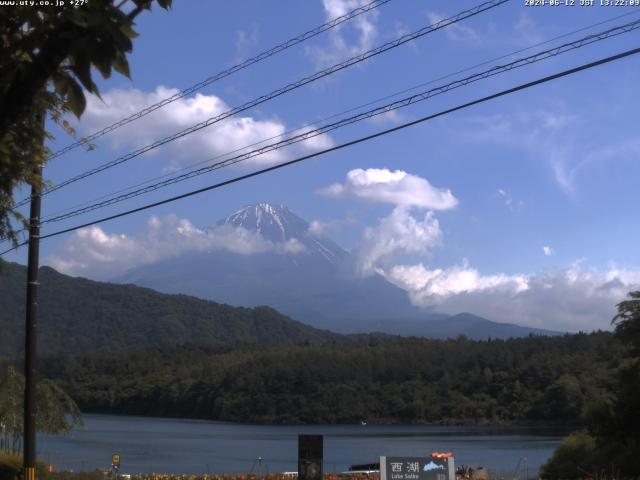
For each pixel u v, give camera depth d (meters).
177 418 131.88
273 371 127.06
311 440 15.66
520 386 115.50
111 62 4.68
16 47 4.99
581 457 35.03
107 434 91.19
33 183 8.32
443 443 78.00
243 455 60.94
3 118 4.90
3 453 21.39
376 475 26.41
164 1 4.91
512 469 45.47
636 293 36.09
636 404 32.97
